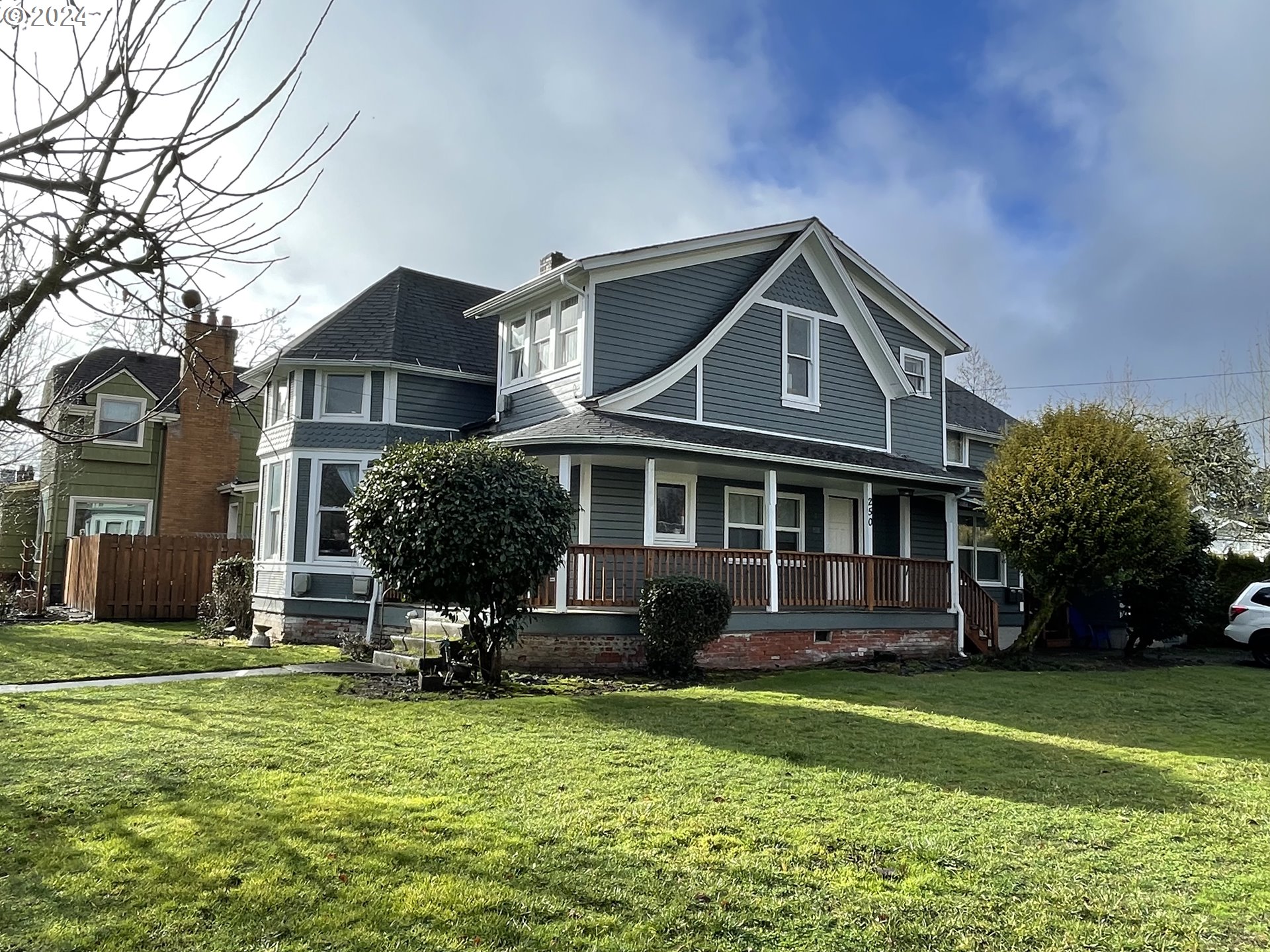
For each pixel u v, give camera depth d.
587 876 4.60
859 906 4.37
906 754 7.69
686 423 15.37
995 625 17.95
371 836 5.08
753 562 14.39
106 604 19.06
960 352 21.45
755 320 16.75
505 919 4.07
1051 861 5.11
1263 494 31.84
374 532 10.73
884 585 16.17
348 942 3.82
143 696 9.43
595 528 14.64
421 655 12.01
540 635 12.63
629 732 8.20
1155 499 14.95
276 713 8.62
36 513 25.02
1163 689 13.02
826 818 5.73
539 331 16.39
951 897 4.52
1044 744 8.43
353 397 16.80
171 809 5.50
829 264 17.89
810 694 11.06
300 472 16.42
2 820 5.26
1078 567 15.08
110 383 23.44
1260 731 9.71
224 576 17.23
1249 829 5.82
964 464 22.98
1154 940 4.11
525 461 11.36
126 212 3.22
